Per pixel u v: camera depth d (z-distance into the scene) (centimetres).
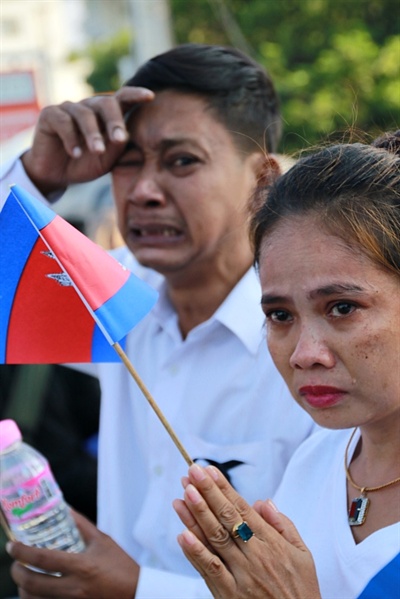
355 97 285
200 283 293
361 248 184
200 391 287
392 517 195
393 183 191
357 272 184
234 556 183
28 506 247
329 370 186
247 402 277
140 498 304
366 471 204
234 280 293
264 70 311
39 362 231
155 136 283
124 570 250
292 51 1384
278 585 183
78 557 247
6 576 358
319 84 1291
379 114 1291
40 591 253
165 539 281
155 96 288
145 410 301
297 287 187
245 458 271
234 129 289
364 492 202
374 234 184
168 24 1180
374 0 1387
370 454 203
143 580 247
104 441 310
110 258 203
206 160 283
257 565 183
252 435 276
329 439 224
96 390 411
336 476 210
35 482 247
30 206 199
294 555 185
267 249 194
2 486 247
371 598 186
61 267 199
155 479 288
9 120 842
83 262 199
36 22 2352
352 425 188
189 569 276
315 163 198
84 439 416
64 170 310
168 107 285
